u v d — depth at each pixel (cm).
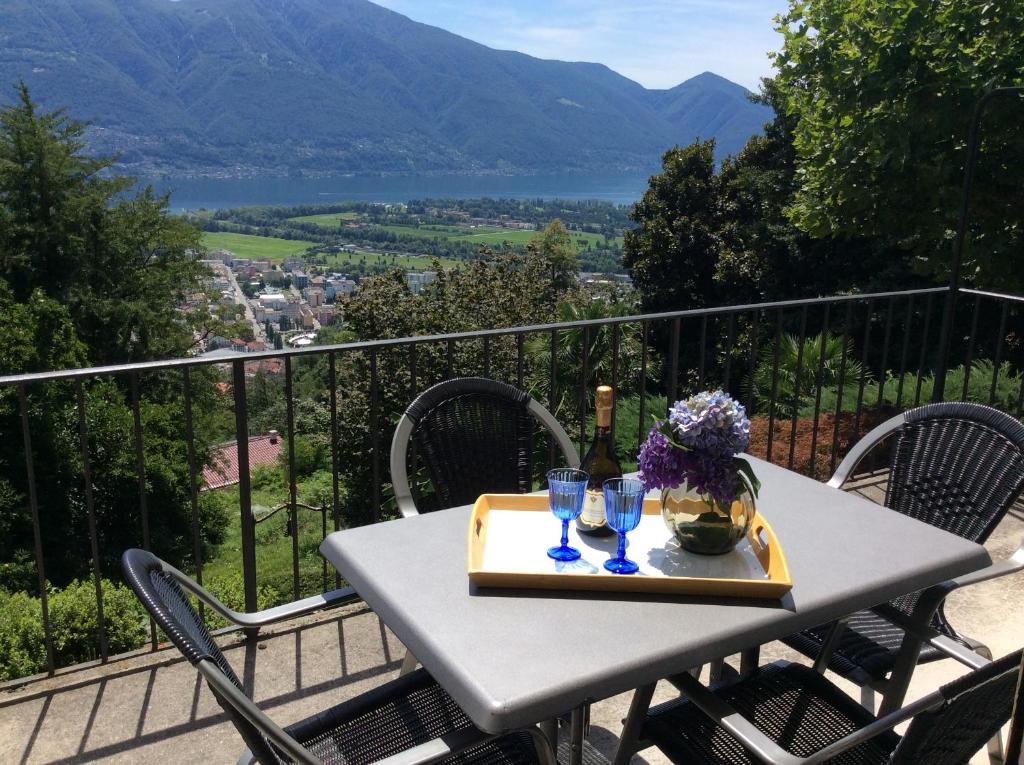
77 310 2058
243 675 223
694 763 143
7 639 281
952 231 810
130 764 186
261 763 110
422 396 207
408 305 1560
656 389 1909
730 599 129
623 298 2056
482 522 160
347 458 1434
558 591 131
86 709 206
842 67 781
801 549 150
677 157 2103
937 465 202
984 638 242
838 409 360
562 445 217
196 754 190
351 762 140
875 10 750
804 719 153
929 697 94
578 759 157
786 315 1703
